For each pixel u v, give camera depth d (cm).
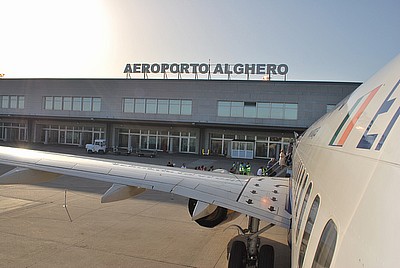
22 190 1767
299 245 350
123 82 4984
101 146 4497
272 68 4872
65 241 1026
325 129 505
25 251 929
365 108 297
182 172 929
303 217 377
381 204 161
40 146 5003
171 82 4812
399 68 274
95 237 1077
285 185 838
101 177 812
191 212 878
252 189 781
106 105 5066
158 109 4891
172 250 996
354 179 216
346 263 177
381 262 141
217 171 1094
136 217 1352
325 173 325
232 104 4628
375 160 196
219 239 1112
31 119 5462
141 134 5106
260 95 4512
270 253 759
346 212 206
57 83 5272
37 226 1159
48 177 875
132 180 805
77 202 1564
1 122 5728
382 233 149
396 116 205
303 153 700
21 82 5441
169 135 5016
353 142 266
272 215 640
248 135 4669
